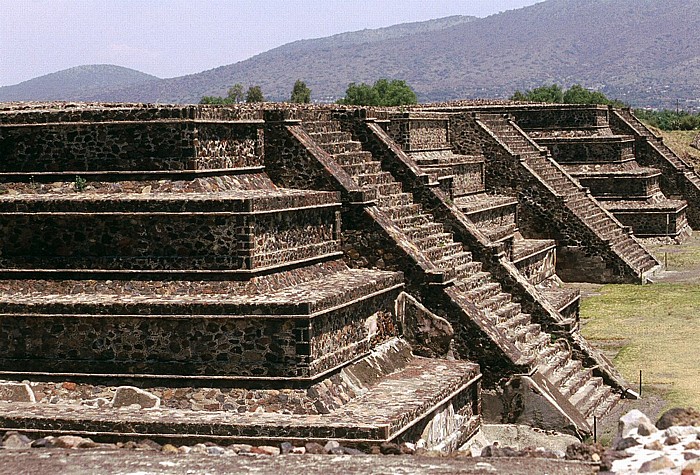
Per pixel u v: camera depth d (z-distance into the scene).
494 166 46.06
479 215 39.22
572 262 48.34
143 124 25.53
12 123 26.23
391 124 39.19
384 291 26.70
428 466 15.45
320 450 16.86
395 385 25.31
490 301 30.55
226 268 24.16
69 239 24.92
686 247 58.19
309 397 22.97
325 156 28.31
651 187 61.25
